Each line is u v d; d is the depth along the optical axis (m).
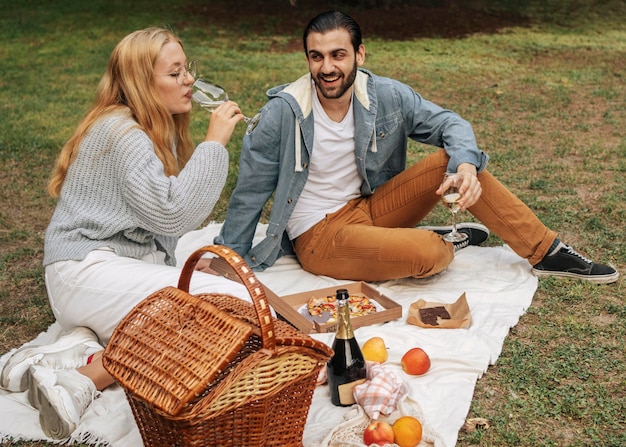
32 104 8.48
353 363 2.95
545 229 4.07
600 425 2.88
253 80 9.54
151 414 2.44
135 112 3.22
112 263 3.17
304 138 3.96
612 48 11.36
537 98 8.34
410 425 2.69
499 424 2.89
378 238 3.94
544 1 15.14
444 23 13.21
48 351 3.10
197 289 3.10
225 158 3.17
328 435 2.75
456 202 3.67
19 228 5.10
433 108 4.15
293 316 3.55
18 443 2.87
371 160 4.16
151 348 2.47
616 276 4.03
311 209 4.18
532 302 3.88
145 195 3.06
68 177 3.22
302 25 13.19
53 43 11.97
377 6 14.17
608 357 3.34
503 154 6.31
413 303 3.76
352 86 3.99
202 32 12.65
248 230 4.20
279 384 2.42
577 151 6.37
